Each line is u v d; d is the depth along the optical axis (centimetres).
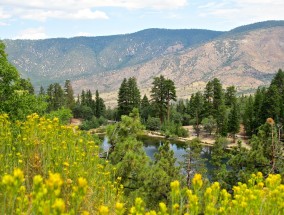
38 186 323
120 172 1252
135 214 379
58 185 325
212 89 8869
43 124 834
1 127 812
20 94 1727
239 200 463
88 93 12281
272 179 531
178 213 414
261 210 457
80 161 689
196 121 8856
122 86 8712
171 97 8888
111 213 562
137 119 1444
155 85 8825
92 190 601
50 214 296
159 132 8538
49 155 664
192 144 2130
